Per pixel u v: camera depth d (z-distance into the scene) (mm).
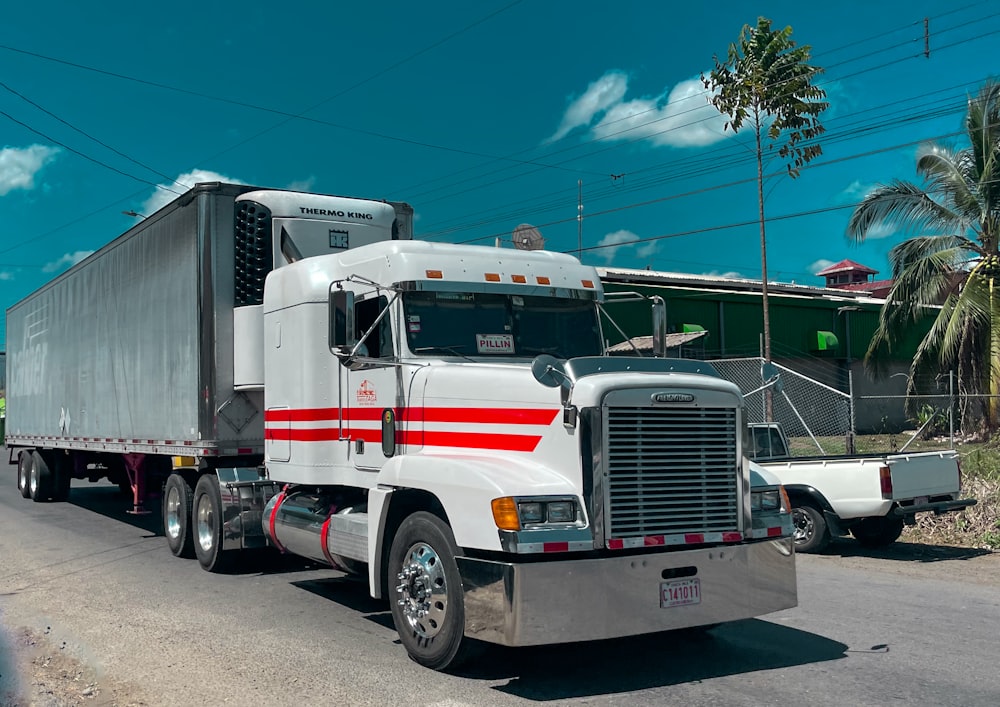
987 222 23859
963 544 11672
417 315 7277
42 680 6094
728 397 6102
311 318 8312
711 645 6781
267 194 10234
